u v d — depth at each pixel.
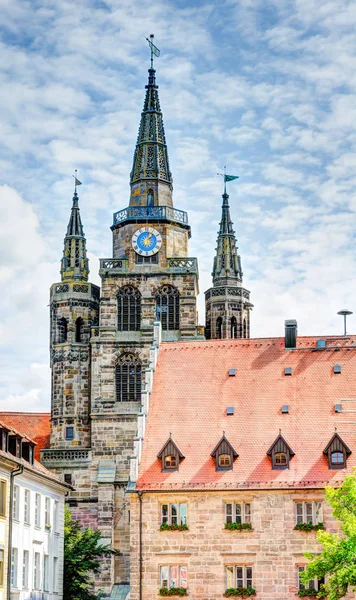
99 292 149.25
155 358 109.19
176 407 105.56
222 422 103.94
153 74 155.50
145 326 142.00
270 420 103.44
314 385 105.69
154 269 144.12
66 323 147.12
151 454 102.38
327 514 97.75
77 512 137.38
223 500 99.31
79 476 138.38
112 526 135.88
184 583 98.62
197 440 102.88
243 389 106.31
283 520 98.19
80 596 115.50
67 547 116.31
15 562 96.75
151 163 150.75
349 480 89.69
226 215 158.62
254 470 99.94
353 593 94.31
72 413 143.75
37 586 103.06
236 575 98.31
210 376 107.88
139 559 99.19
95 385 140.88
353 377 106.00
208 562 98.56
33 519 102.19
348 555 86.56
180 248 147.25
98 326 144.38
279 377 106.81
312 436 101.69
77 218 152.12
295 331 109.56
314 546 97.38
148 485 100.00
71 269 149.25
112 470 137.88
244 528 98.44
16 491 97.81
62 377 145.00
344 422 102.38
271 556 97.88
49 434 146.50
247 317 156.00
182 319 142.62
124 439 139.25
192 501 99.56
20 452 99.62
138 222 146.00
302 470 99.38
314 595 96.56
